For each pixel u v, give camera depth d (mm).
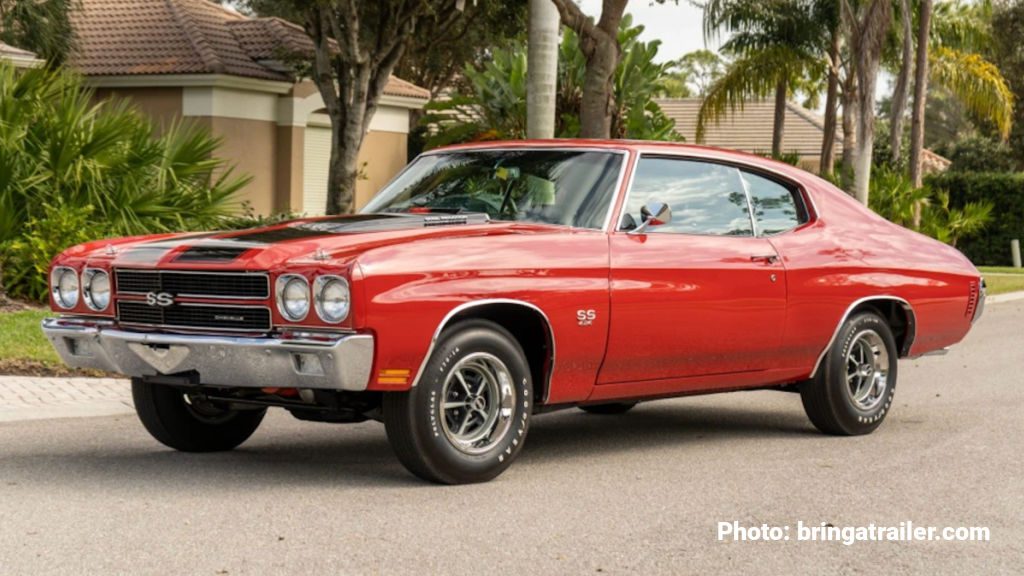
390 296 6098
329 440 8227
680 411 9953
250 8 45094
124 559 5242
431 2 24875
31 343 11148
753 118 48250
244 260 6238
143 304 6594
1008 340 15727
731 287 7633
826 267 8211
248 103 27203
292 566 5191
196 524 5828
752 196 8070
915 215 31234
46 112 15492
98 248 6969
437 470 6574
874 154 47031
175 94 26500
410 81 42344
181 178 16234
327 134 30266
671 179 7660
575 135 27078
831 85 31781
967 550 5680
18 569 5074
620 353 7152
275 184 28234
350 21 22719
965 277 9172
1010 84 50281
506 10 25031
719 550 5602
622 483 6969
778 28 31016
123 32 27656
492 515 6117
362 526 5848
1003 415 9688
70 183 15117
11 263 14234
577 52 27438
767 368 8070
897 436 8688
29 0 23875
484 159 7742
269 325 6203
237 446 7906
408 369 6254
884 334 8711
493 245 6609
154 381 6621
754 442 8438
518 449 6832
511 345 6711
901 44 32688
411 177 7906
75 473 6910
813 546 5703
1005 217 38250
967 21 34344
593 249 7016
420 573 5141
